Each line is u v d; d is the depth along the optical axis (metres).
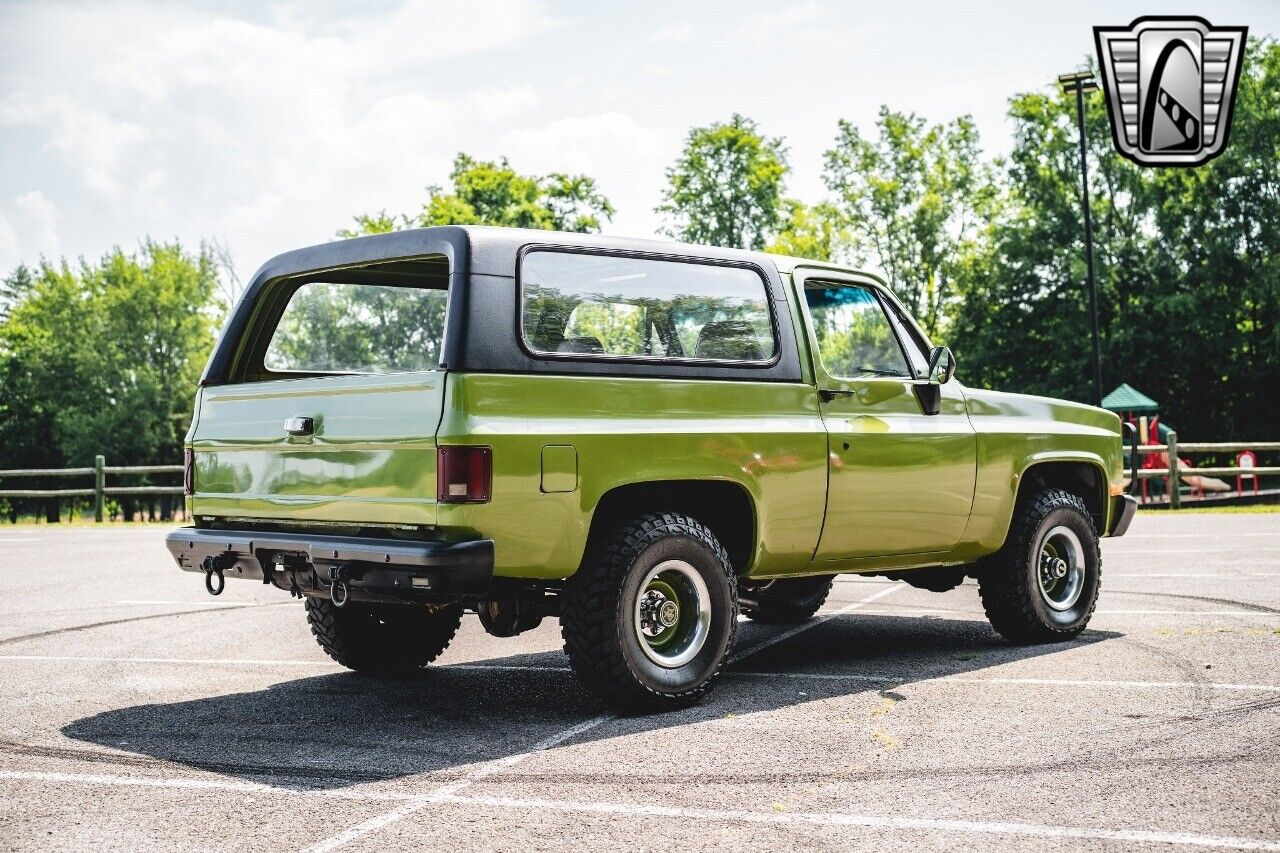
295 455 5.50
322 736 5.13
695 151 51.25
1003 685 5.96
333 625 6.35
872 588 10.34
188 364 59.31
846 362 6.34
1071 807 3.94
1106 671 6.23
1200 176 41.88
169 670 6.75
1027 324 45.94
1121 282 44.28
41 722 5.45
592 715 5.49
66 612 9.09
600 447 5.20
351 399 5.25
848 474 6.14
